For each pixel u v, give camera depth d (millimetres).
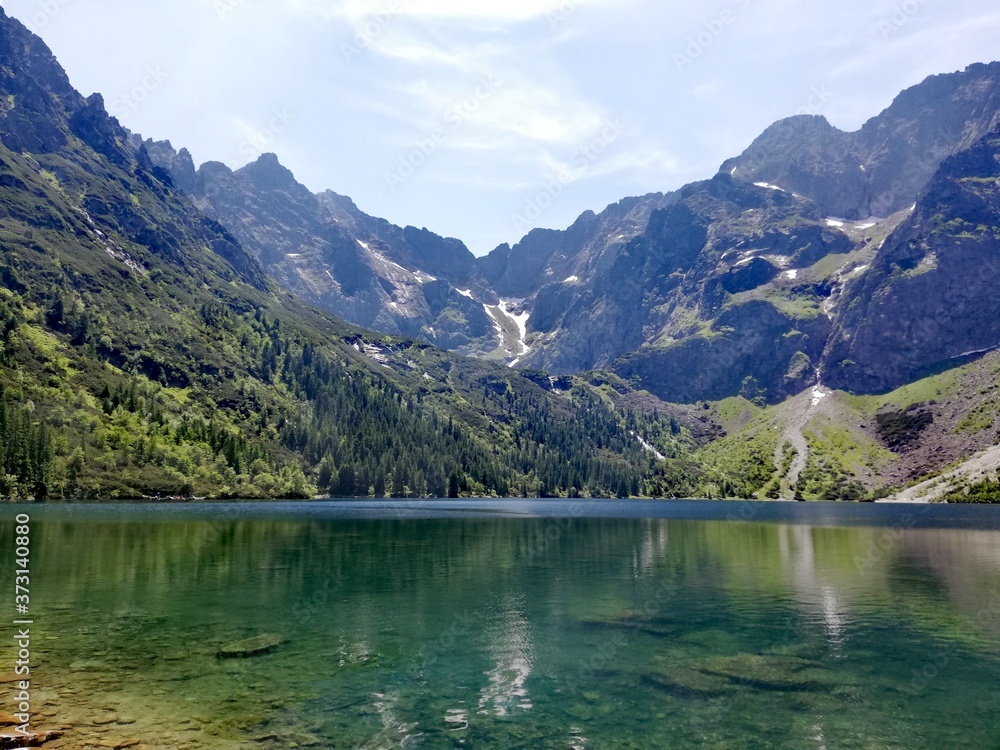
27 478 158625
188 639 40625
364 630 44094
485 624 46281
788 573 70562
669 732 28203
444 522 138250
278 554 79938
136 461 190000
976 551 91125
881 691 33469
